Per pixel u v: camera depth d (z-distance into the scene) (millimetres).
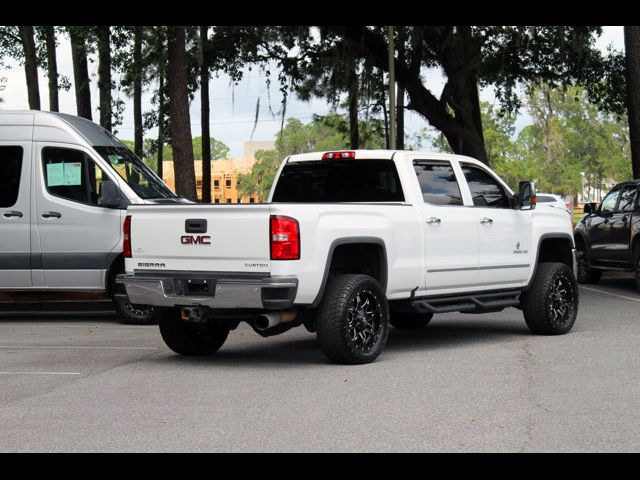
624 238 17969
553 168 113125
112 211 13531
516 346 10508
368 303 9250
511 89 28812
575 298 11789
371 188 10406
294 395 7602
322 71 26531
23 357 10070
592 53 28344
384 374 8586
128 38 24547
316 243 8789
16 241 13664
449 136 27156
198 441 6074
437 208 10297
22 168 13758
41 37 29375
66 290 13664
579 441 6012
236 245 8797
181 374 8758
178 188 20797
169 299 9133
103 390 7945
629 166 112000
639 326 12336
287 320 8984
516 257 11281
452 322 13305
